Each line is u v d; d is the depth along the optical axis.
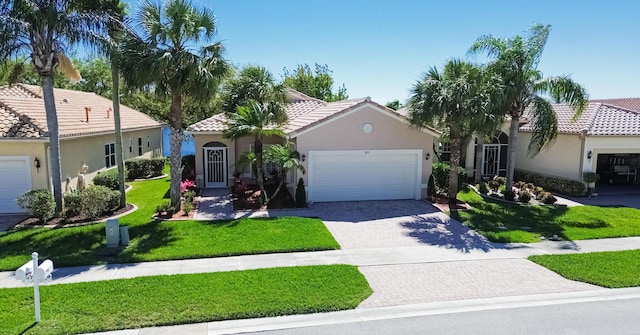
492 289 10.12
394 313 8.85
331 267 11.21
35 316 8.18
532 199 20.69
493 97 17.44
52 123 15.30
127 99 42.59
